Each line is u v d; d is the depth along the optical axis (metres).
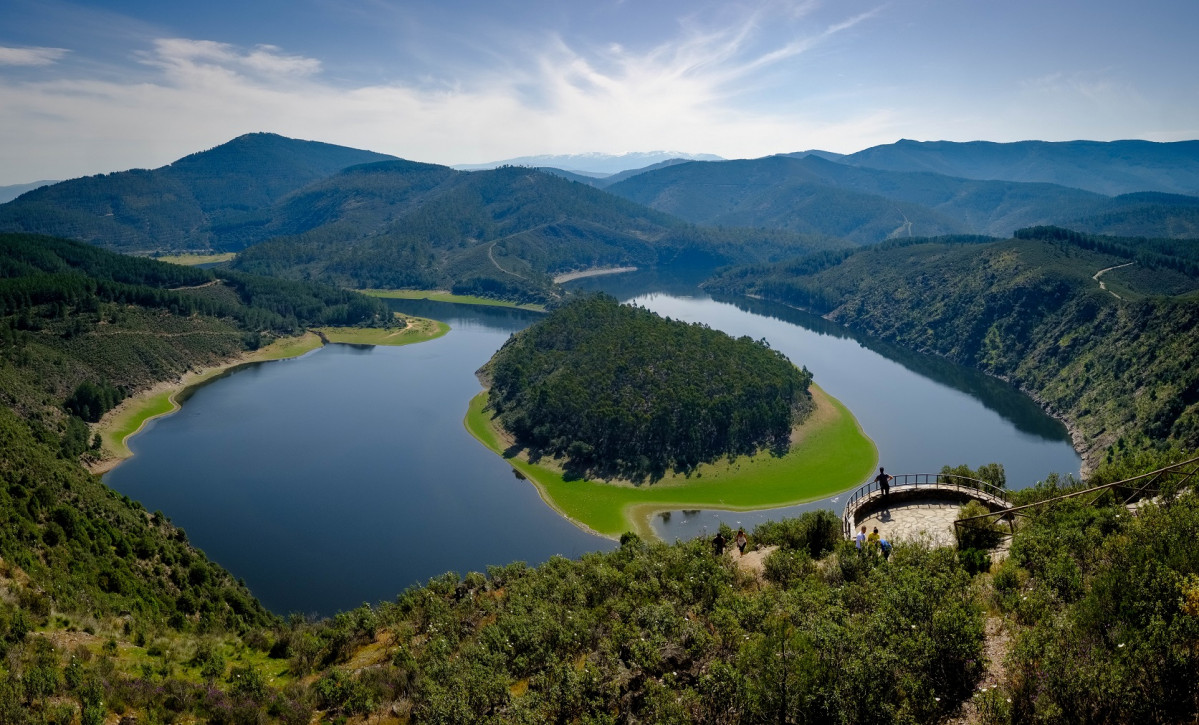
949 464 144.88
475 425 166.75
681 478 131.00
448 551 108.25
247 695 41.09
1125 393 164.88
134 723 35.88
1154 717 23.14
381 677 43.06
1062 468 146.62
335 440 159.25
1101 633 27.55
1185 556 30.44
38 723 32.72
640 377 156.50
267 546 109.31
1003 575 35.41
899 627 29.88
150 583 72.12
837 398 188.00
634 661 35.47
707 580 43.91
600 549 108.69
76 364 187.25
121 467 142.62
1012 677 26.86
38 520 70.19
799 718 26.98
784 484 127.75
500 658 41.44
